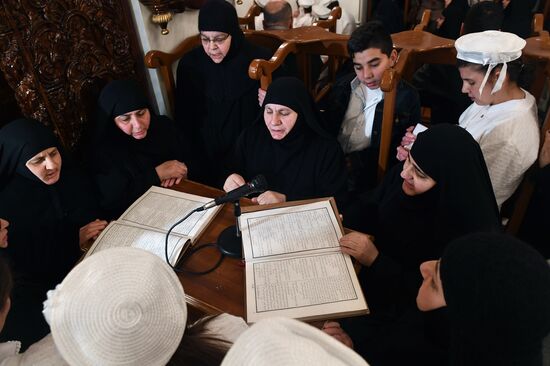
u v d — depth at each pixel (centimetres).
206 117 227
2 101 177
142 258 59
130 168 185
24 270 158
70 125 181
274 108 161
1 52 150
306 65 252
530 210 172
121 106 173
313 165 174
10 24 149
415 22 381
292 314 103
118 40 192
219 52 204
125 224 140
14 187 157
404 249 144
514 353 61
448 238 124
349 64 261
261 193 158
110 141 187
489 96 150
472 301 62
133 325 52
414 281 127
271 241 127
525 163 149
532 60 173
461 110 256
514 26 272
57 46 167
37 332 146
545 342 85
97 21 180
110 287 54
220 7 197
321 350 42
